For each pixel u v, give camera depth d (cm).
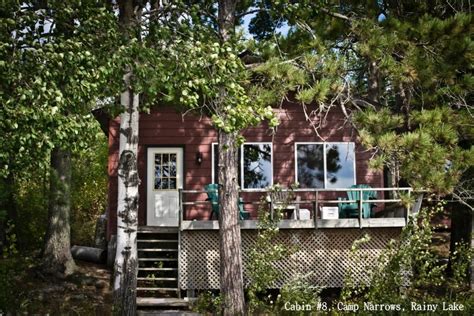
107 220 1434
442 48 964
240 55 1130
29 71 618
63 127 620
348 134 1380
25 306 1012
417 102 1028
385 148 877
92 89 659
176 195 1350
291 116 1379
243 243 1114
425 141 855
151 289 1098
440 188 887
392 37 924
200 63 724
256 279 852
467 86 969
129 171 896
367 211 1168
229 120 730
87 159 2253
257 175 1357
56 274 1221
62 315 985
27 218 1575
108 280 1216
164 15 868
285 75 923
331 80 957
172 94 749
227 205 971
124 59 681
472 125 953
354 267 1120
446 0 1163
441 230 1888
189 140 1362
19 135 597
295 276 943
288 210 1205
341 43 1026
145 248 1206
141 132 1357
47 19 691
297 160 1367
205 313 962
